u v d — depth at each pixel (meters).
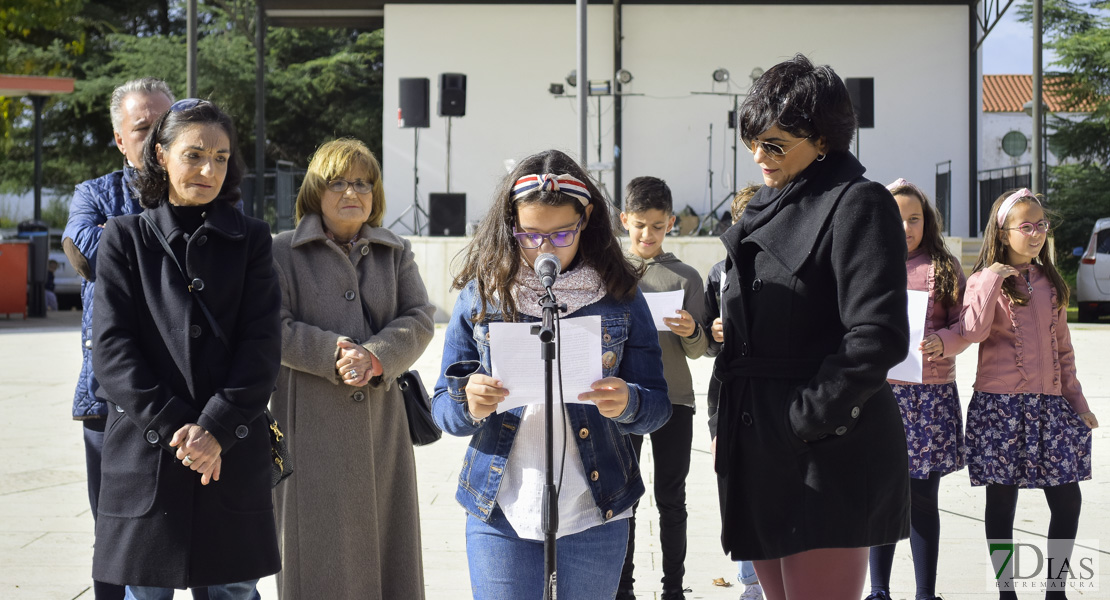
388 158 21.03
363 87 30.27
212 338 2.87
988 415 4.09
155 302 2.85
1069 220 25.86
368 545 3.45
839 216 2.62
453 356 2.79
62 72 27.22
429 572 4.53
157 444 2.76
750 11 20.78
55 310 19.95
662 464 4.12
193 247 2.87
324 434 3.43
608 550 2.72
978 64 21.03
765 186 2.93
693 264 15.88
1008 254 4.12
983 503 5.67
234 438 2.79
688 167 20.97
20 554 4.71
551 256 2.56
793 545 2.72
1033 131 16.16
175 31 31.58
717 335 3.52
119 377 2.76
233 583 2.89
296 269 3.51
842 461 2.70
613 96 20.44
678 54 20.84
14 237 18.34
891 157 20.94
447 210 17.91
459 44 20.84
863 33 20.78
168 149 2.88
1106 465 6.51
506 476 2.71
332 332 3.43
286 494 3.43
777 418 2.74
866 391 2.54
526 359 2.52
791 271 2.69
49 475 6.29
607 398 2.54
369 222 3.71
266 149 30.16
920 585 4.03
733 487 2.88
